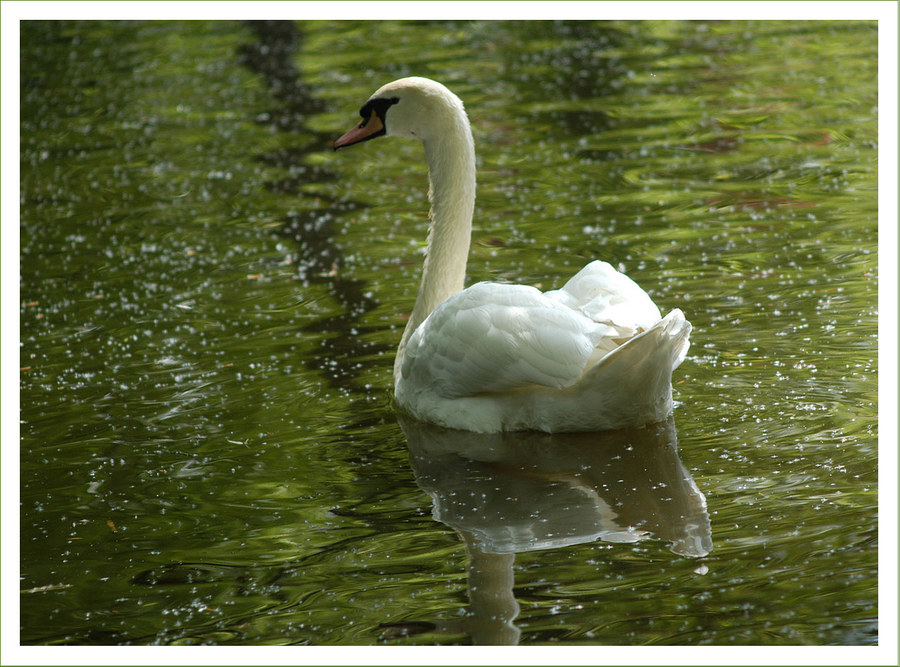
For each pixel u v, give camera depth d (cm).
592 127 2216
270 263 1662
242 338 1394
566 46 2850
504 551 889
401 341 1270
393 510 970
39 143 2353
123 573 896
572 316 1046
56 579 895
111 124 2459
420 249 1683
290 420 1168
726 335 1284
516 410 1097
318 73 2773
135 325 1454
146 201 1981
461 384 1104
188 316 1477
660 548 876
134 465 1081
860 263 1477
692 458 1018
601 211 1773
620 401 1052
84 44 3155
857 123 2108
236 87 2695
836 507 911
